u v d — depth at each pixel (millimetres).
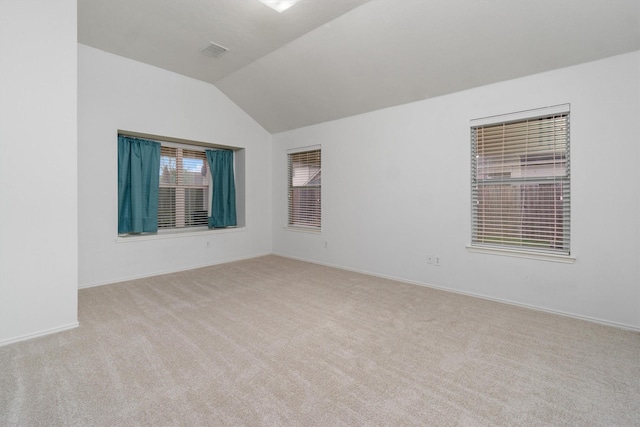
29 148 2465
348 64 3768
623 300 2705
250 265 5191
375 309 3176
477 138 3549
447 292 3730
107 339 2486
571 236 2934
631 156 2641
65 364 2111
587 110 2814
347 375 2004
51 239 2580
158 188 4621
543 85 3031
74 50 2645
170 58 4133
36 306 2520
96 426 1543
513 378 1970
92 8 3033
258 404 1717
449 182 3719
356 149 4672
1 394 1781
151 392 1817
